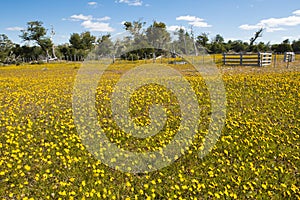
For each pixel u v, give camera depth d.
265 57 22.47
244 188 4.34
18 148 5.55
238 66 21.84
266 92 10.10
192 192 4.32
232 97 9.62
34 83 15.26
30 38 67.31
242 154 5.45
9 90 12.77
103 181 4.58
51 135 6.27
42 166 4.95
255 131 6.46
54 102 9.47
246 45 47.78
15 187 4.36
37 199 4.11
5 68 38.88
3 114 7.87
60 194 4.13
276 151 5.55
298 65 21.56
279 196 4.26
